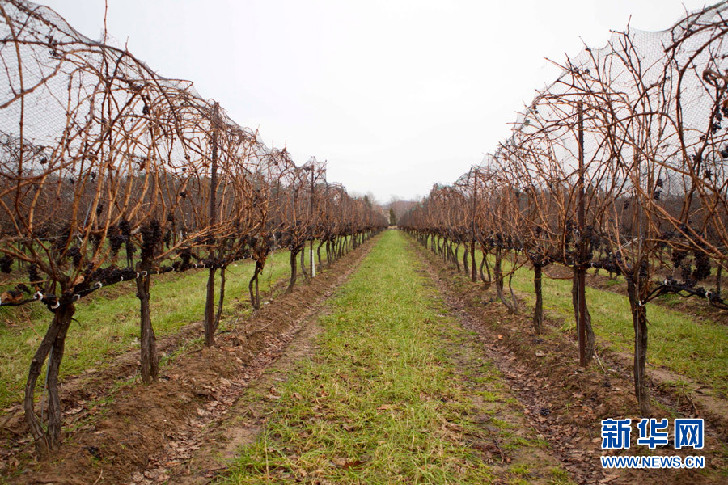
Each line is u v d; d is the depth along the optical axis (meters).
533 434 4.70
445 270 17.22
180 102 5.30
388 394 5.52
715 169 3.86
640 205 4.41
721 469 3.70
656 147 4.07
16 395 5.25
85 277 4.07
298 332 8.59
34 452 3.95
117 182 4.16
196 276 15.20
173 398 5.11
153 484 3.86
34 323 8.79
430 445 4.32
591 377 5.64
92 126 3.92
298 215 12.84
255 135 7.46
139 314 9.55
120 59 4.05
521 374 6.52
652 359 6.58
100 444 3.99
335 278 15.71
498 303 10.25
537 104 5.63
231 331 7.89
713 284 12.10
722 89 3.23
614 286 13.71
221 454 4.29
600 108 4.54
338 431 4.66
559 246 6.35
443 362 6.80
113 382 5.85
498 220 9.45
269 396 5.55
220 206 6.81
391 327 8.55
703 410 4.94
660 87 4.01
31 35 3.42
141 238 5.27
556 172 6.15
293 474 3.94
